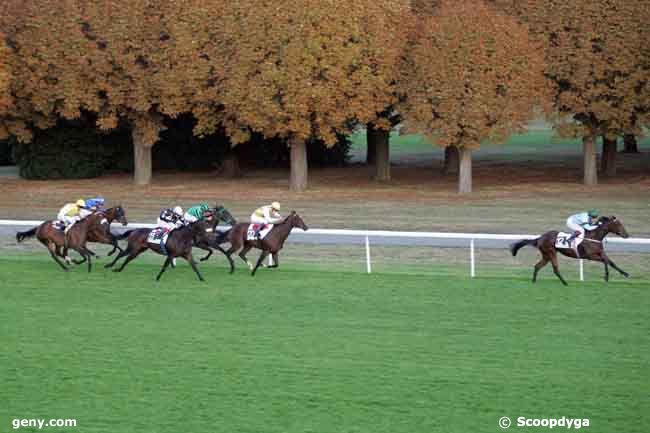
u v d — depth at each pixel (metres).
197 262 26.22
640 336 18.33
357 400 15.23
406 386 15.80
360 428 14.15
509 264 25.50
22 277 24.27
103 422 14.50
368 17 40.78
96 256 26.16
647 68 42.66
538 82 42.19
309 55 39.78
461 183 42.34
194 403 15.21
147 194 42.62
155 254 27.75
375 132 52.41
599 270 24.53
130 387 15.95
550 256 22.69
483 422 14.30
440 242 28.86
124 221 25.08
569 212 35.69
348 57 40.16
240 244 24.53
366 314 20.20
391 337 18.50
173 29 41.94
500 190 43.06
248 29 40.31
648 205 37.44
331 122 41.34
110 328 19.39
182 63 42.09
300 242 29.16
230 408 14.98
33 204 39.62
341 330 19.03
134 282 23.56
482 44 40.06
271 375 16.42
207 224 23.64
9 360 17.39
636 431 13.91
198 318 20.08
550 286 22.55
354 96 41.22
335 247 28.36
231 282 23.45
